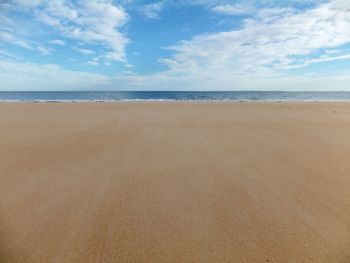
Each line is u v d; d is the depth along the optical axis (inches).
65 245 102.3
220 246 102.0
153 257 95.7
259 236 108.5
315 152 238.2
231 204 136.5
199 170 188.2
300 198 143.7
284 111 620.1
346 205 135.3
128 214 126.0
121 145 259.6
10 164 200.7
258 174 180.9
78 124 393.1
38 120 438.3
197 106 774.5
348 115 535.5
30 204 136.0
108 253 97.8
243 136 308.0
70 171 185.2
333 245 102.4
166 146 256.8
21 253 97.6
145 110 631.2
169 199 142.1
